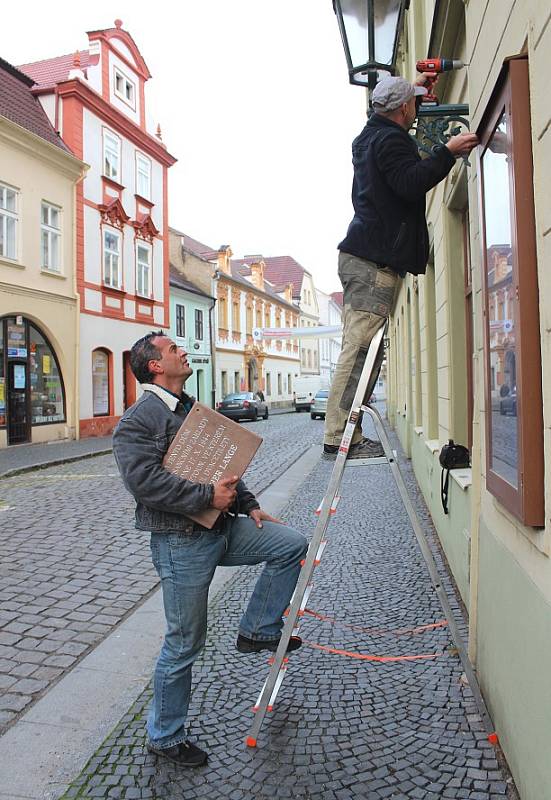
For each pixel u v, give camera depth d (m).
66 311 18.45
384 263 2.61
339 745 2.75
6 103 16.94
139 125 23.45
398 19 4.04
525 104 2.11
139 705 3.15
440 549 5.84
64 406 18.59
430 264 7.26
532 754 2.17
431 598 4.55
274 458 14.09
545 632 2.02
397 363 18.55
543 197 1.99
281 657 2.75
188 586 2.60
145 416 2.60
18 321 16.67
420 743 2.74
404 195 2.49
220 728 2.92
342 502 8.50
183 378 2.78
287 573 2.83
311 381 42.84
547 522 2.01
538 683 2.10
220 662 3.63
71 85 19.14
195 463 2.58
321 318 75.00
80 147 19.45
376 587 4.85
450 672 3.40
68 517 7.76
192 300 32.97
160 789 2.47
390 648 3.75
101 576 5.37
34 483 10.84
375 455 2.78
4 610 4.57
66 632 4.18
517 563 2.42
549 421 1.98
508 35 2.48
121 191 21.88
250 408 30.45
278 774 2.55
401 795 2.40
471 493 3.61
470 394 5.03
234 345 40.25
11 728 2.97
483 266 2.80
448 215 5.20
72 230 18.81
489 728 2.79
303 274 61.81
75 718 3.05
